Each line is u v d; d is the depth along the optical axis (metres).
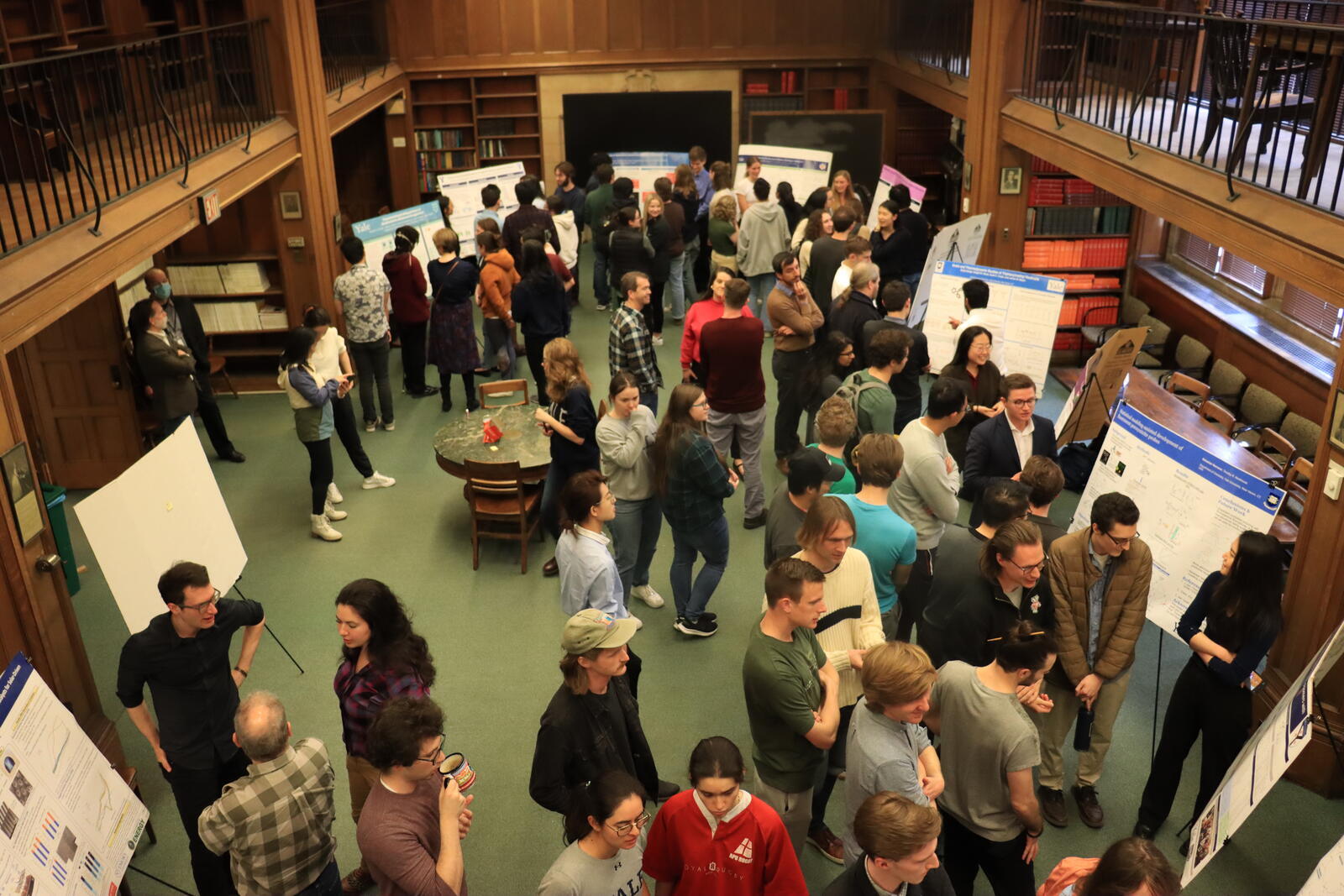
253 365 10.09
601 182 11.12
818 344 6.79
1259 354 7.90
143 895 4.31
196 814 4.07
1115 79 7.24
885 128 13.38
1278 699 4.72
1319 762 4.66
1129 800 4.67
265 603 6.33
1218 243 5.57
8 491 4.24
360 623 3.74
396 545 7.00
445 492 7.72
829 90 14.13
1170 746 4.27
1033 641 3.24
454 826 3.16
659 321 10.45
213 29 7.66
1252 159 6.17
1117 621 4.20
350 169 14.15
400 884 3.06
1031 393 5.27
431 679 3.93
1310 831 4.50
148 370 7.22
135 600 4.44
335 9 10.72
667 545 6.95
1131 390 7.29
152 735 4.04
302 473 8.08
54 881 2.92
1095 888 2.63
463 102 14.18
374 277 8.31
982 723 3.32
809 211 10.13
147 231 5.96
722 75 14.04
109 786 3.31
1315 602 4.57
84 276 5.15
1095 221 9.59
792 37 13.83
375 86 11.96
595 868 2.97
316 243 9.38
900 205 8.92
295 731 5.22
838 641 4.04
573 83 14.01
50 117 7.01
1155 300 9.45
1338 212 4.71
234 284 9.46
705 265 12.27
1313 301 7.75
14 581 4.28
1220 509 4.80
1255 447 7.44
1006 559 3.79
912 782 3.21
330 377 7.15
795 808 3.74
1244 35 5.64
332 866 3.56
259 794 3.25
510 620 6.14
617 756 3.55
